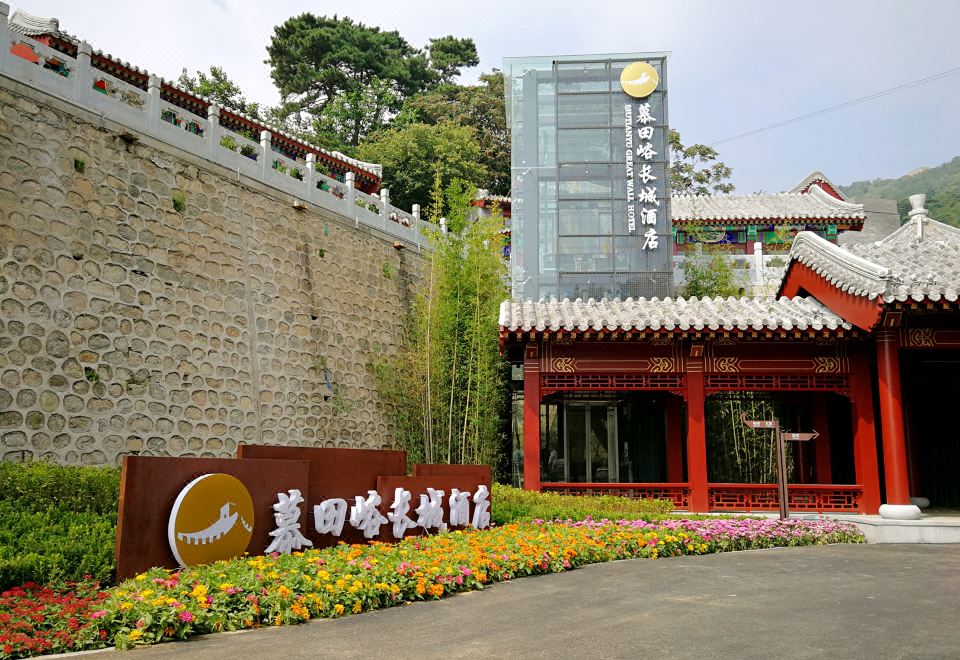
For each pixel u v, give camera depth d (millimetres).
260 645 5324
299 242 16516
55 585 6496
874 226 44719
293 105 46000
